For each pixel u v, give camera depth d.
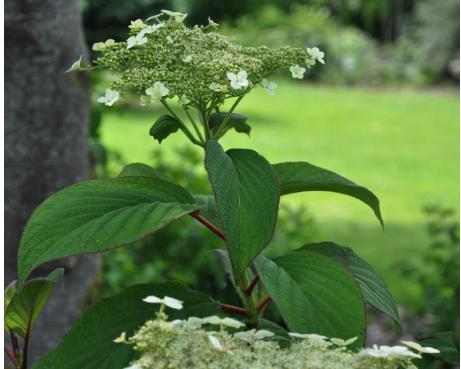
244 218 1.72
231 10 18.03
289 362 1.61
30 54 3.13
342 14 20.61
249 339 1.67
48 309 3.22
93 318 1.88
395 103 15.38
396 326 1.98
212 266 4.17
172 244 4.29
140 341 1.58
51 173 3.21
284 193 1.97
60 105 3.19
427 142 12.20
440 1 17.91
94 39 13.89
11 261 3.22
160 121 1.92
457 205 8.88
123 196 1.78
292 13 19.11
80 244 1.69
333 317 1.82
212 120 1.99
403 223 8.16
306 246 2.07
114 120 12.73
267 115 13.97
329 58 17.39
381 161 10.97
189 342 1.58
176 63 1.84
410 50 18.20
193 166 4.71
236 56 1.82
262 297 2.21
